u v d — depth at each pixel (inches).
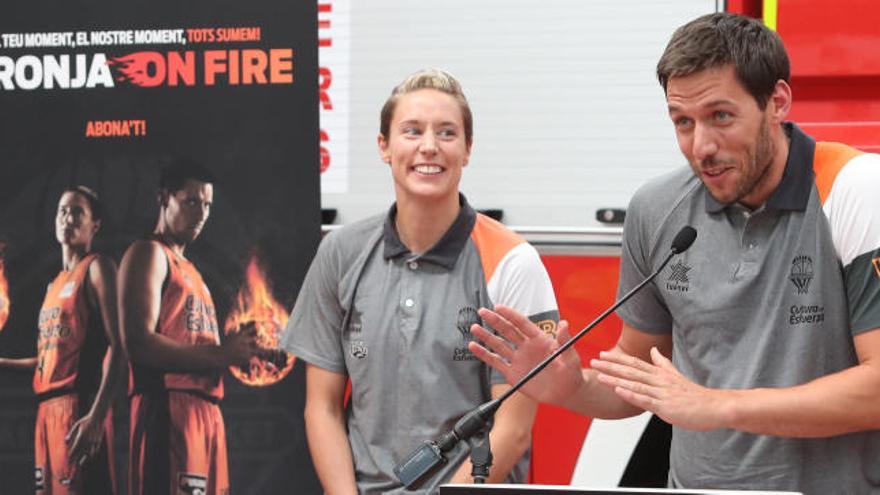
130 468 175.5
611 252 178.5
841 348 129.1
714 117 120.1
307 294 160.6
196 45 173.0
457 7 179.9
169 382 175.2
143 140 174.7
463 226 154.6
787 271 129.0
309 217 172.4
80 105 175.5
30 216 176.6
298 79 171.5
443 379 150.6
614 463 179.6
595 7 177.2
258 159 172.9
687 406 116.9
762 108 120.7
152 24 173.6
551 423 180.5
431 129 149.8
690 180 135.6
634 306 144.2
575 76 177.9
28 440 177.2
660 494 93.8
